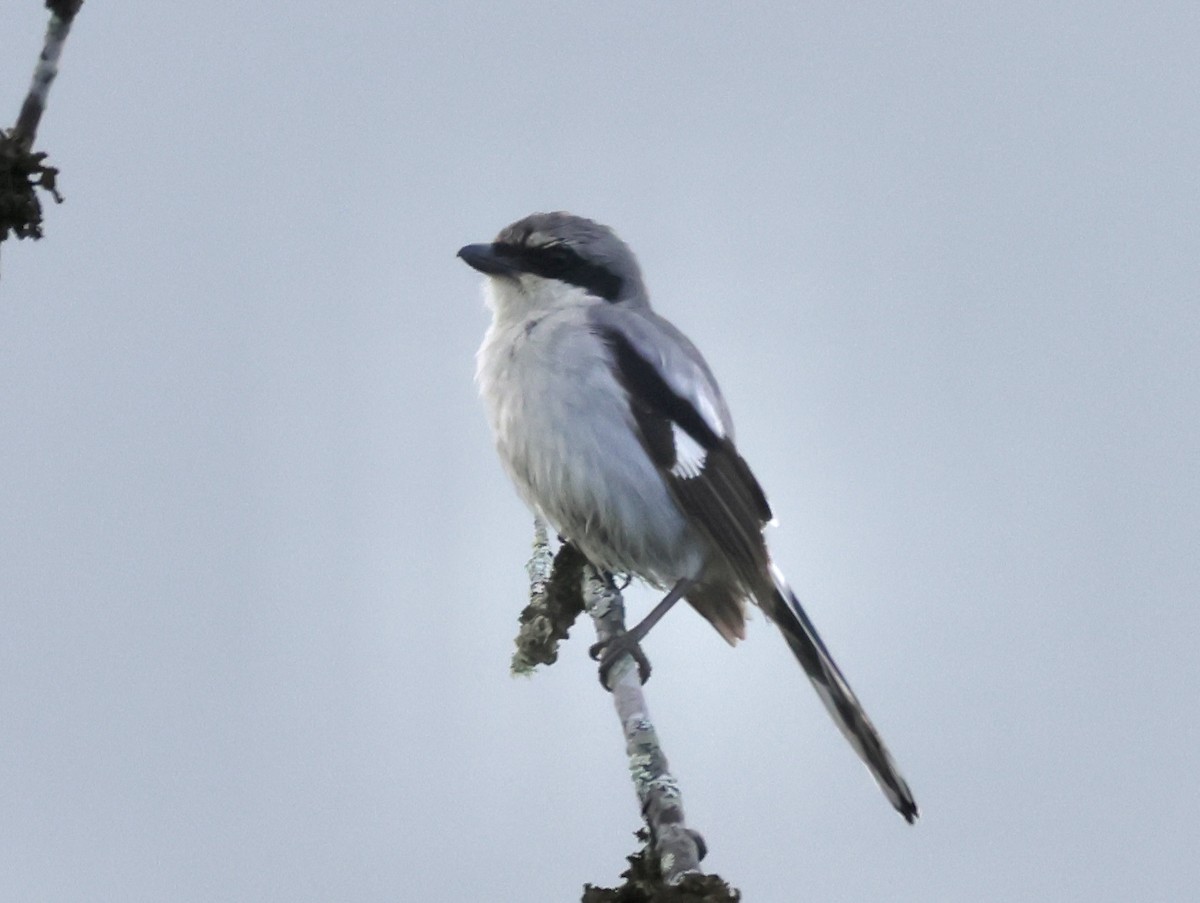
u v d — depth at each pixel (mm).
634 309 11188
